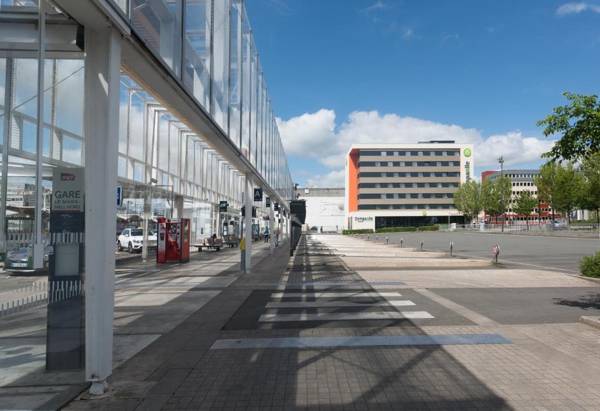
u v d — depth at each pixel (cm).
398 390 506
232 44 1337
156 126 2192
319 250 3359
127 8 519
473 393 496
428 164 11588
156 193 2230
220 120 1145
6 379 546
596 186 4769
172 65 715
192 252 2914
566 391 501
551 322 854
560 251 2952
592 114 778
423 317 903
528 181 15750
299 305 1046
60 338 576
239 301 1102
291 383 531
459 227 9806
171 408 463
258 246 3972
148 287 1348
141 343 712
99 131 501
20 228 641
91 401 481
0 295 586
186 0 793
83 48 512
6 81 862
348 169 12331
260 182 2280
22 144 951
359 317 905
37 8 510
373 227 11488
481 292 1238
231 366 596
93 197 502
